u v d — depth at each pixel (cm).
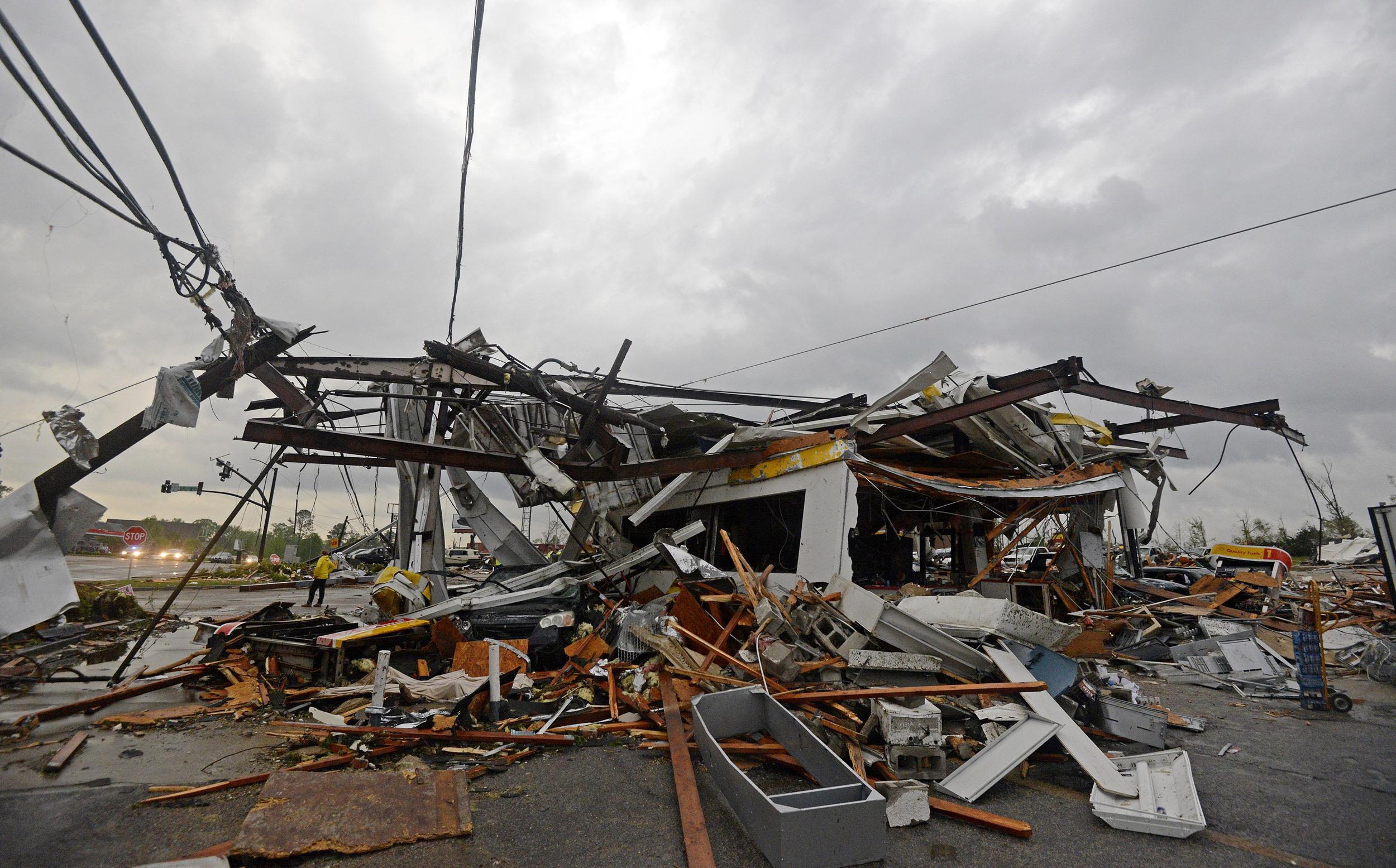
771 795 387
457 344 1027
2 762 498
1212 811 443
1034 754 537
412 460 771
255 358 694
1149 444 1350
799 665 632
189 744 547
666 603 908
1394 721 692
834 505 992
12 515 594
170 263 533
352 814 385
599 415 952
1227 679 875
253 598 2091
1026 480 1145
